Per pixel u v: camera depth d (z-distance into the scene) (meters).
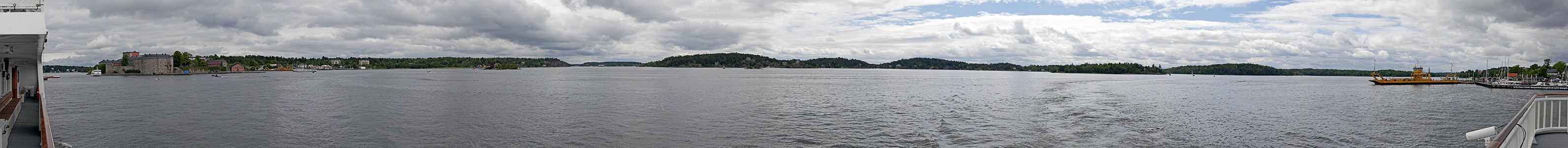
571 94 101.81
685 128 55.97
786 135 52.59
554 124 58.34
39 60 27.47
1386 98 98.19
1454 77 157.25
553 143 49.22
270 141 49.09
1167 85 154.00
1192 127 57.34
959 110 73.19
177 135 51.66
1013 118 63.62
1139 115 66.81
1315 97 102.88
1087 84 157.62
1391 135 53.28
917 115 67.12
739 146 48.12
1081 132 54.09
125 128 55.31
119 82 147.50
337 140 49.75
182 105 77.38
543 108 74.31
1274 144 49.22
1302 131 55.06
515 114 67.06
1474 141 49.78
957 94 106.19
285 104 78.81
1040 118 63.72
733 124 58.56
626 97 94.31
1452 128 57.59
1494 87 137.12
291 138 50.25
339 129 54.88
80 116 64.50
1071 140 50.25
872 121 60.81
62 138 50.38
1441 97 101.88
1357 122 61.91
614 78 193.12
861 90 120.94
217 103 80.44
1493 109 78.56
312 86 129.38
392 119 61.47
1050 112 70.50
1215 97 100.94
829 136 51.91
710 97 95.94
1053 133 53.41
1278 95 107.44
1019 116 66.06
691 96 98.25
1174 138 51.41
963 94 108.12
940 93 109.44
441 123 59.09
